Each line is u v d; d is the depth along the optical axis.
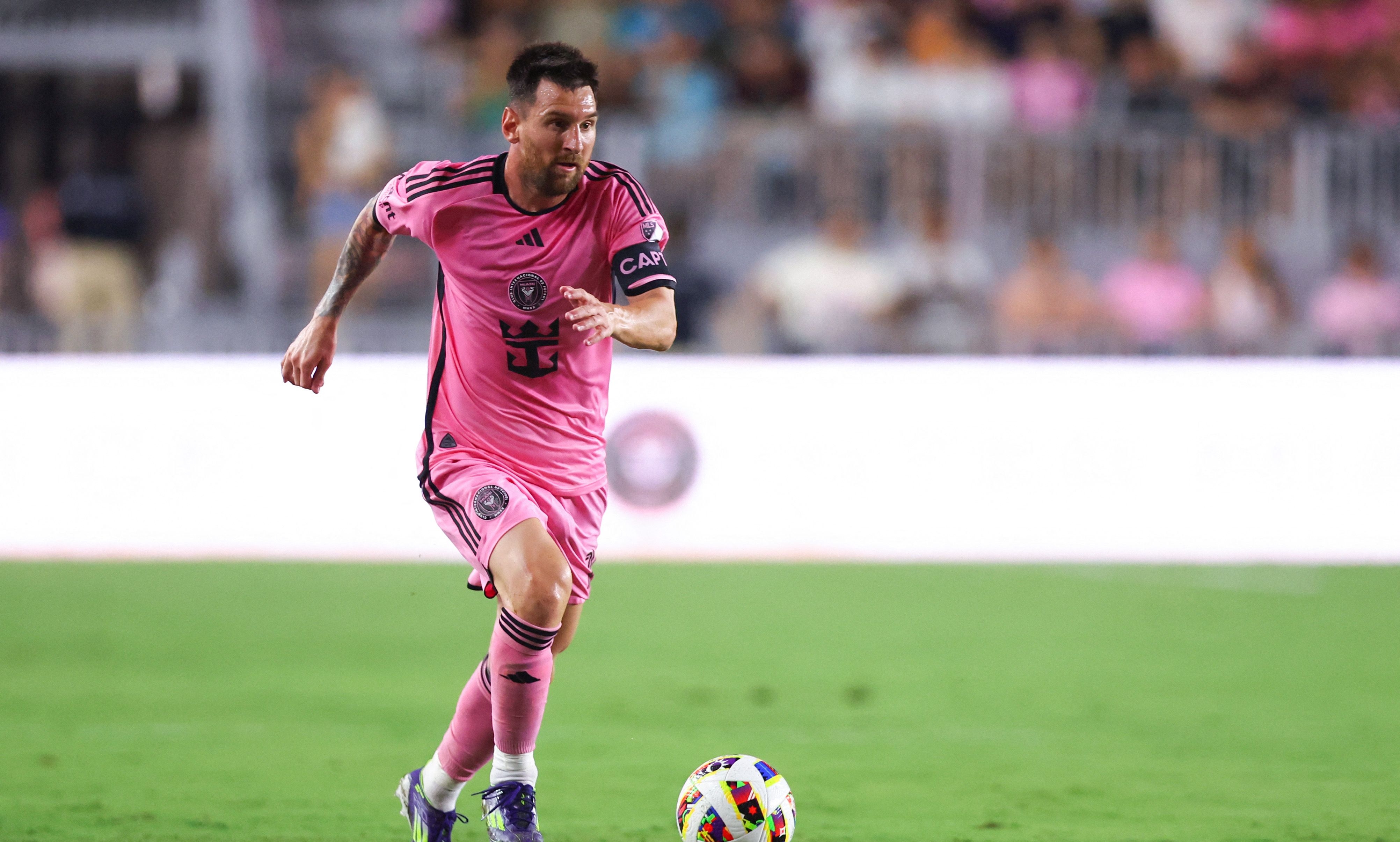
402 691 26.52
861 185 51.12
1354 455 42.91
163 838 16.80
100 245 54.47
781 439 42.97
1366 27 60.69
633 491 42.84
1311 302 51.06
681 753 21.75
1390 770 20.84
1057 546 42.97
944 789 19.56
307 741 22.47
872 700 25.88
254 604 35.97
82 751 21.72
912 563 42.81
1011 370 43.00
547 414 15.27
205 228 55.81
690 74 57.16
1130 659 29.91
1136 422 42.94
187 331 44.69
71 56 57.38
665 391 42.84
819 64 58.41
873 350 46.69
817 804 18.72
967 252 50.84
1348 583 39.81
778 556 42.94
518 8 59.56
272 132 54.59
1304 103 59.66
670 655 30.14
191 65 57.56
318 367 16.08
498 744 14.70
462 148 53.97
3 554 41.62
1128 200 51.28
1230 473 42.97
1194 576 40.81
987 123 54.38
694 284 48.16
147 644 31.03
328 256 51.22
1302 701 25.92
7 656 29.75
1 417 41.56
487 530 14.62
